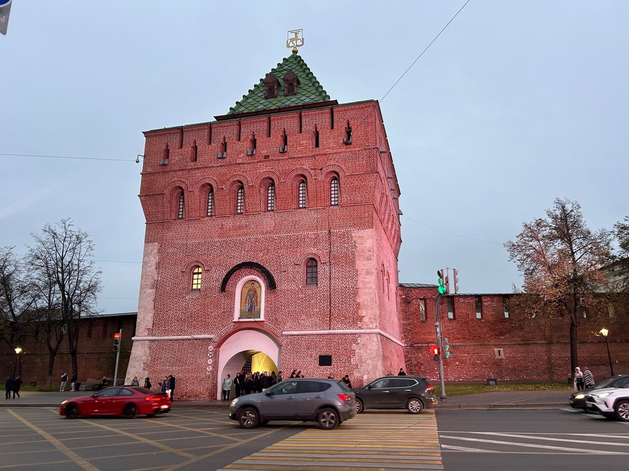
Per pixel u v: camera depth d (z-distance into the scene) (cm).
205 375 3294
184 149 3756
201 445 1399
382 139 3822
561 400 2852
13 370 5428
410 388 2395
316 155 3481
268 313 3303
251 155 3600
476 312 4959
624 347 4603
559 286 4191
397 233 4822
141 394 2334
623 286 4469
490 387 4006
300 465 1086
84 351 5162
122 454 1262
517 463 1093
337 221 3356
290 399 1794
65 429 1836
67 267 4984
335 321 3184
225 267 3475
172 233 3638
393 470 1027
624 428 1691
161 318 3484
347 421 1995
